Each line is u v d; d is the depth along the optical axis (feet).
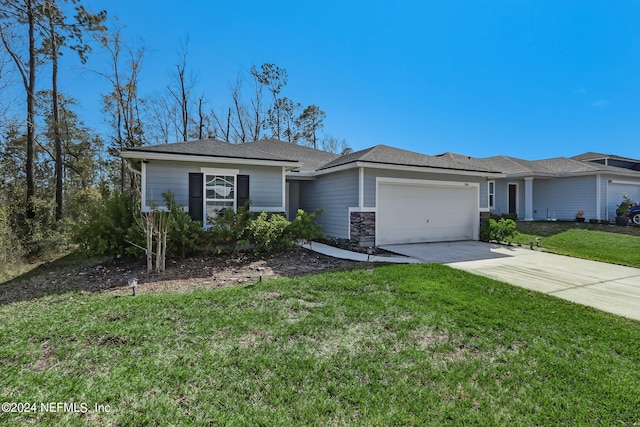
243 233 31.30
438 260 31.58
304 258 31.17
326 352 12.48
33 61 47.57
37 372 10.79
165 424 8.54
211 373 10.87
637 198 63.82
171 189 33.91
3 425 8.36
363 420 8.88
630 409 9.49
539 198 67.36
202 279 23.25
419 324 15.21
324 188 46.06
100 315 15.62
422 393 10.11
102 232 27.61
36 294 20.04
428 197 43.32
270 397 9.75
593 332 14.80
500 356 12.51
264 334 13.79
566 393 10.26
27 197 43.88
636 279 25.32
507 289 21.38
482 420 8.95
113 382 10.27
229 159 34.99
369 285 21.26
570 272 27.63
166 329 14.06
